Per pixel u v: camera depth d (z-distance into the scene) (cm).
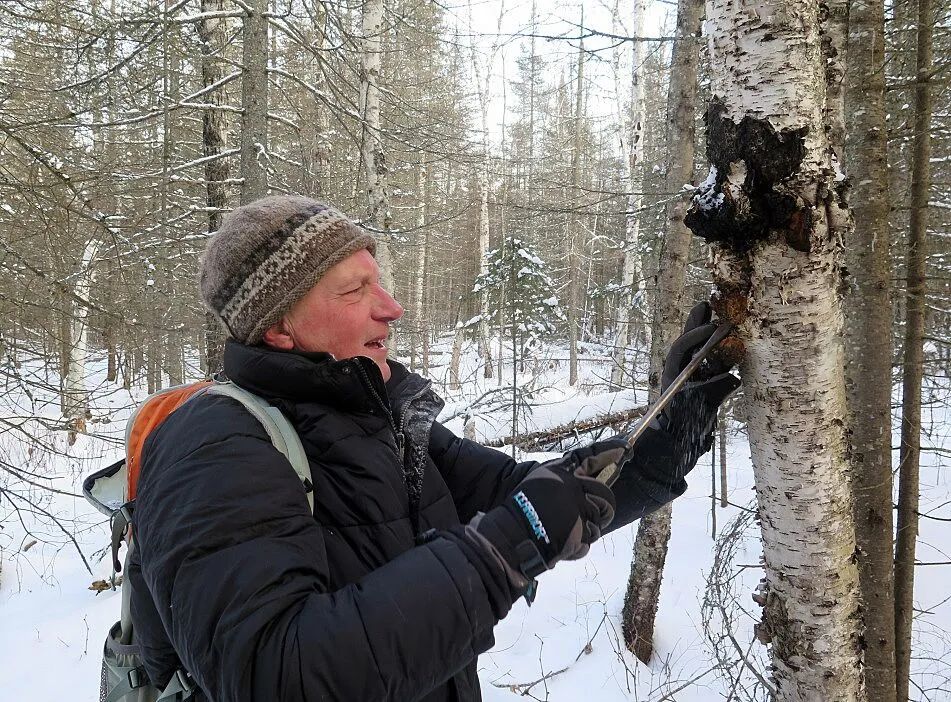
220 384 103
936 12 341
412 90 840
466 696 105
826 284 121
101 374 1435
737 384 129
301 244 103
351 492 94
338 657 69
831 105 166
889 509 265
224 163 600
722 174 123
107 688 107
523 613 522
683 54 439
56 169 449
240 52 670
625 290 1094
